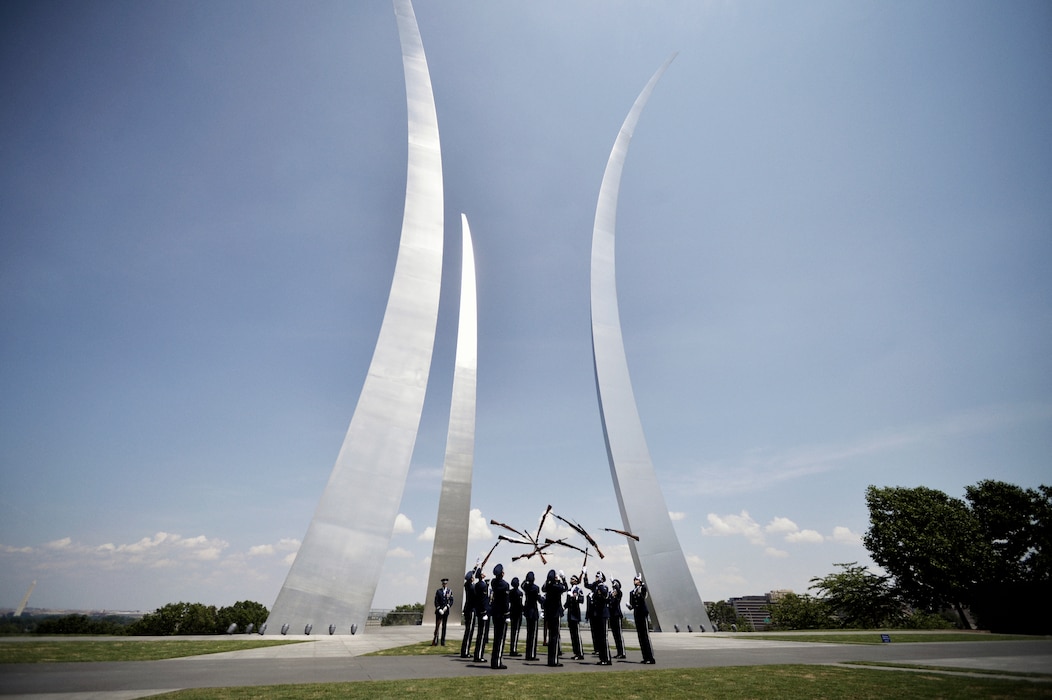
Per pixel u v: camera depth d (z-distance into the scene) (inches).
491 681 312.0
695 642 682.8
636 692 277.9
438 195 1130.0
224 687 279.0
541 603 452.4
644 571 961.5
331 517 792.3
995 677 328.2
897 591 1451.8
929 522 1293.1
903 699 253.9
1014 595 941.8
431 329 994.7
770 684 303.9
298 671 353.1
